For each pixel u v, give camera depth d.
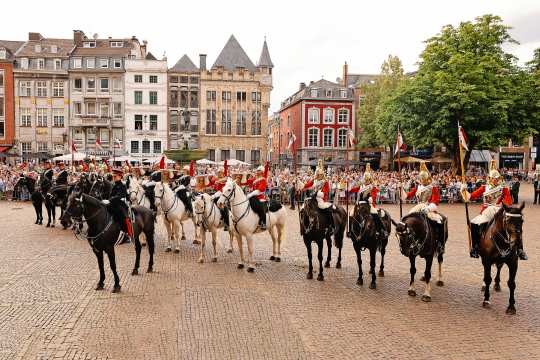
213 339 8.98
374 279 12.60
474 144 41.81
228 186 14.22
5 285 12.51
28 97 63.38
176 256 16.55
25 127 63.44
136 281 13.02
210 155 67.94
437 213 12.16
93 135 64.56
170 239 17.52
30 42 66.50
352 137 31.11
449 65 40.31
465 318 10.31
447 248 18.53
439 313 10.63
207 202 15.32
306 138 75.62
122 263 15.25
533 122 41.22
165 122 65.88
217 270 14.48
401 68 63.28
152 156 65.25
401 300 11.60
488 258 10.96
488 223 11.30
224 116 68.31
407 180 36.88
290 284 12.98
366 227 12.38
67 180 22.05
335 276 13.96
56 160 46.72
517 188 34.81
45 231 21.59
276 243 16.55
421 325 9.85
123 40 68.50
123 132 64.88
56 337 9.01
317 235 13.27
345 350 8.55
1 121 63.03
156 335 9.13
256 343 8.81
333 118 76.12
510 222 10.28
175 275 13.77
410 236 11.34
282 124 91.81
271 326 9.69
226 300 11.40
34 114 63.44
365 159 71.75
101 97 64.19
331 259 16.41
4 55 63.25
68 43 68.56
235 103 68.44
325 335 9.25
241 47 71.19
